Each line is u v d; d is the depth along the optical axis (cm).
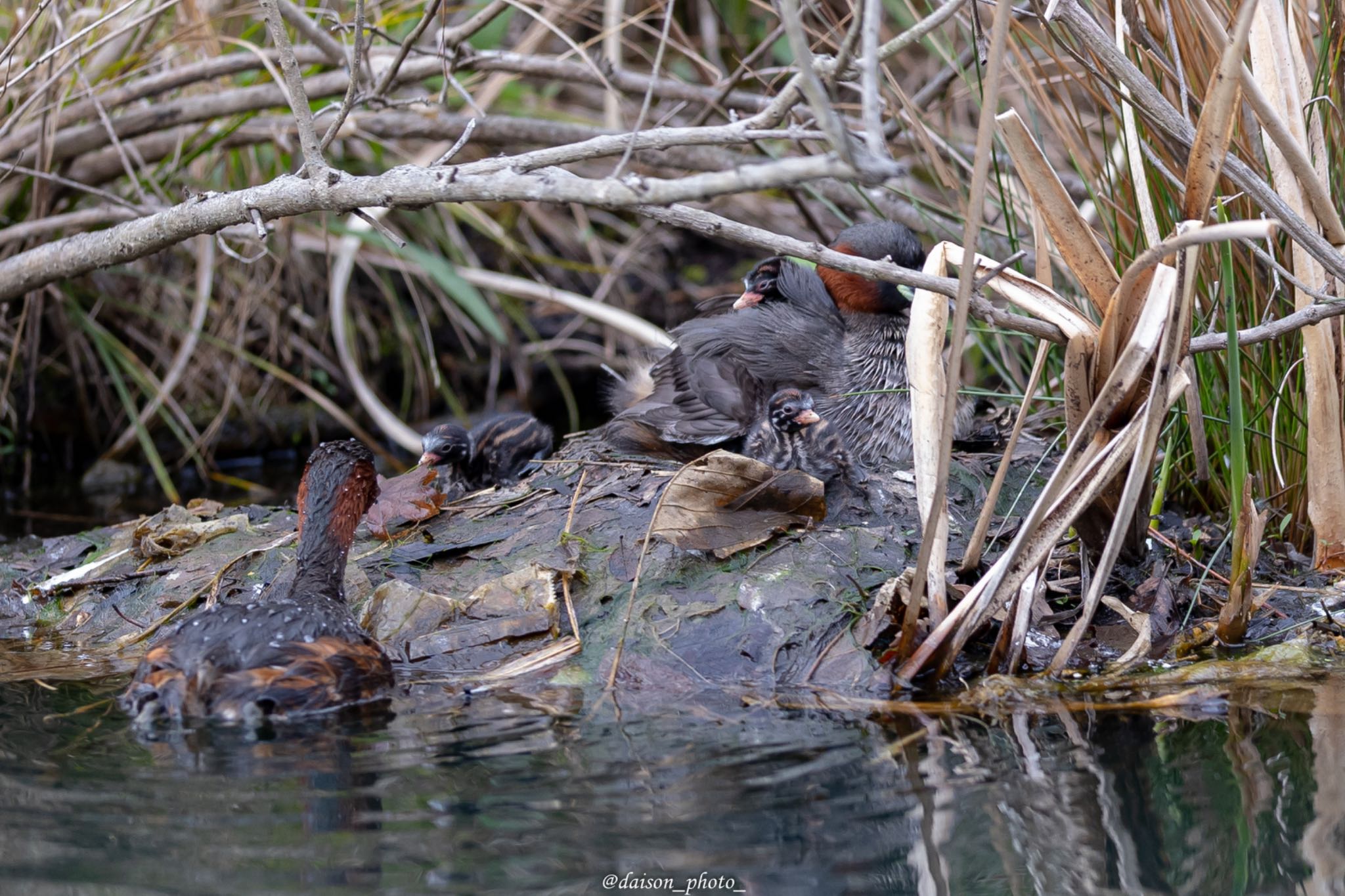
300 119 790
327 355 1736
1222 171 768
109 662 862
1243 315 963
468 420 1692
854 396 1097
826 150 1399
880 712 729
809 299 1138
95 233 1052
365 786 621
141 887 518
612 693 769
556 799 605
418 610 865
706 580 870
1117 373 742
